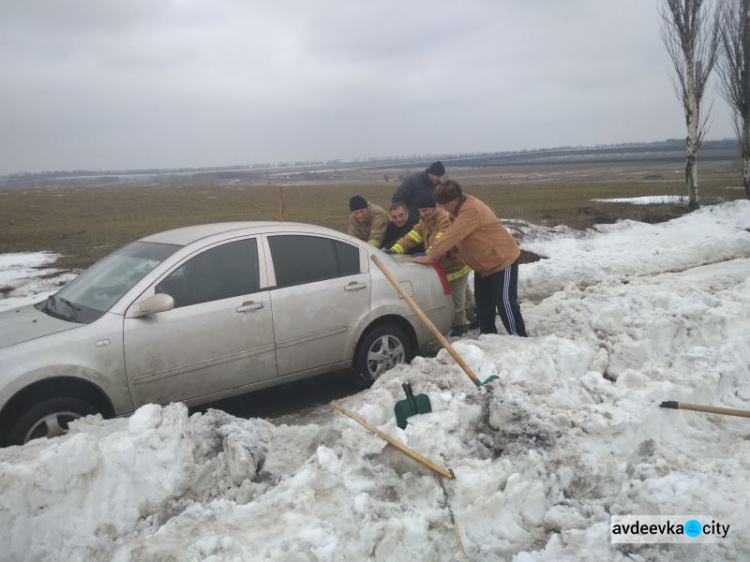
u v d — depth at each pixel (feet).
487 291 21.57
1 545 9.38
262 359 17.33
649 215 67.10
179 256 16.65
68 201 158.51
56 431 14.34
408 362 20.25
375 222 25.02
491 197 119.96
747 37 68.13
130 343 15.29
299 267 18.30
